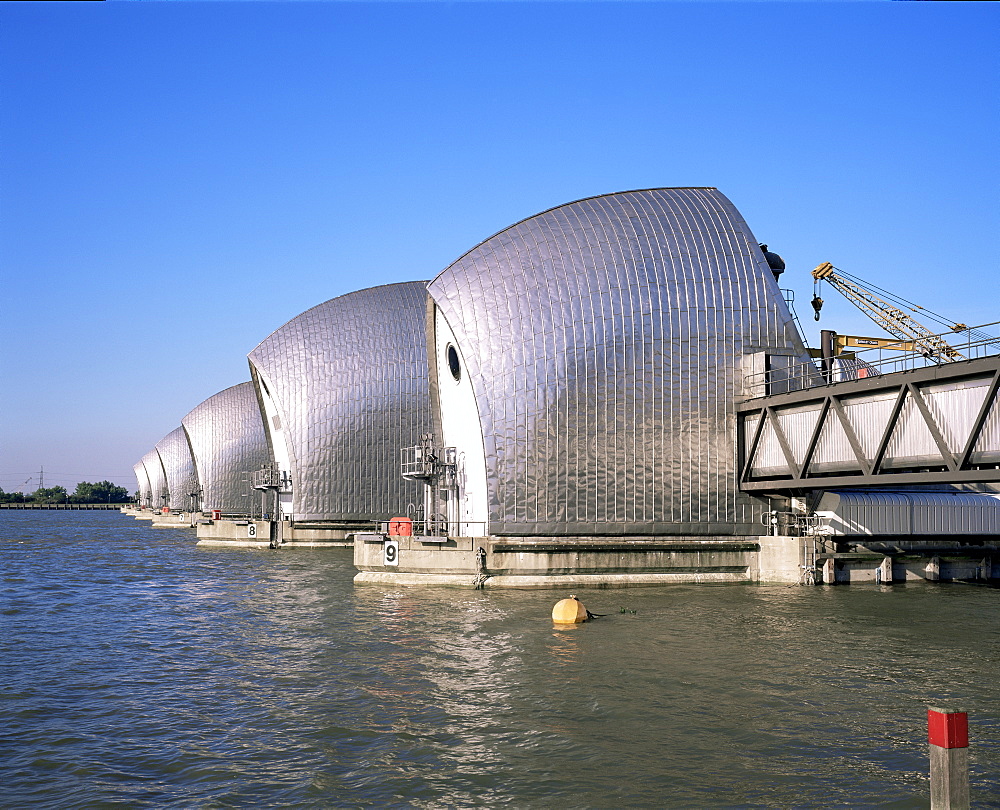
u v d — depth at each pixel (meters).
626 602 37.84
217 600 40.72
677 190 51.94
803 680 22.84
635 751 17.06
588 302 46.38
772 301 48.22
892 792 14.85
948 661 25.39
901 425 35.53
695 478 46.34
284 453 80.25
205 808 14.43
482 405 45.25
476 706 20.41
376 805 14.51
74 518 175.00
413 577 44.34
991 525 48.69
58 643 29.66
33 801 14.84
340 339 77.44
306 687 22.56
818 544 45.28
